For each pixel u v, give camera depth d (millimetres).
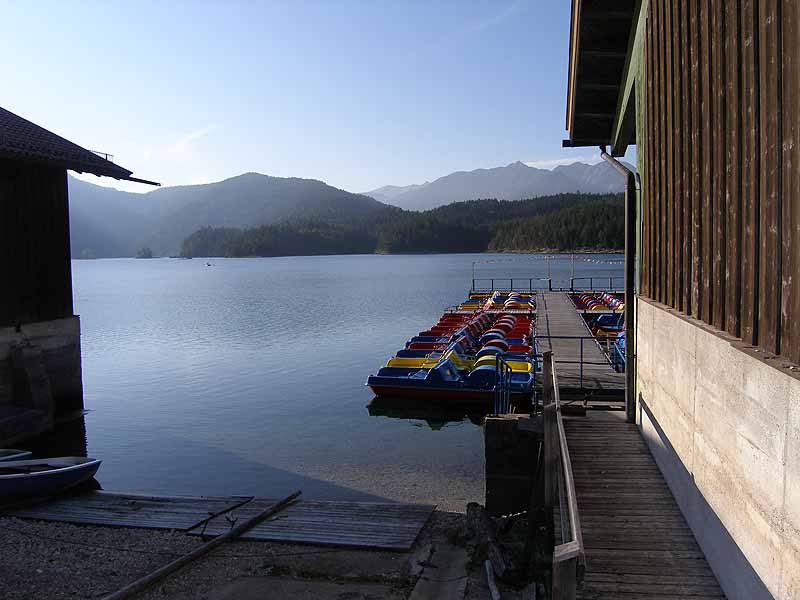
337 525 9531
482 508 9508
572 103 12625
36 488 11117
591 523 6895
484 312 35094
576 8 10617
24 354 17562
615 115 12695
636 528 6746
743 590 4793
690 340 6398
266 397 23047
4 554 8828
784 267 3947
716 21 5352
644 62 9141
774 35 4012
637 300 10133
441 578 7730
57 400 19078
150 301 72875
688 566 5957
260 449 16891
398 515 9930
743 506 4754
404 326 42906
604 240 158250
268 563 8258
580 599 5453
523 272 108938
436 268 132500
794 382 3701
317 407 21375
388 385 20547
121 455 16547
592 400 13633
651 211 8734
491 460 10539
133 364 31047
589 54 11031
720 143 5297
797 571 3680
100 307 66125
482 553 8242
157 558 8617
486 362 20719
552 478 7770
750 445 4555
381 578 7777
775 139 4047
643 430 9594
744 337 4750
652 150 8562
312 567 8117
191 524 9844
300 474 14805
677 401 7070
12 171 17438
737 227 4859
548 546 7645
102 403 22625
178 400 22906
